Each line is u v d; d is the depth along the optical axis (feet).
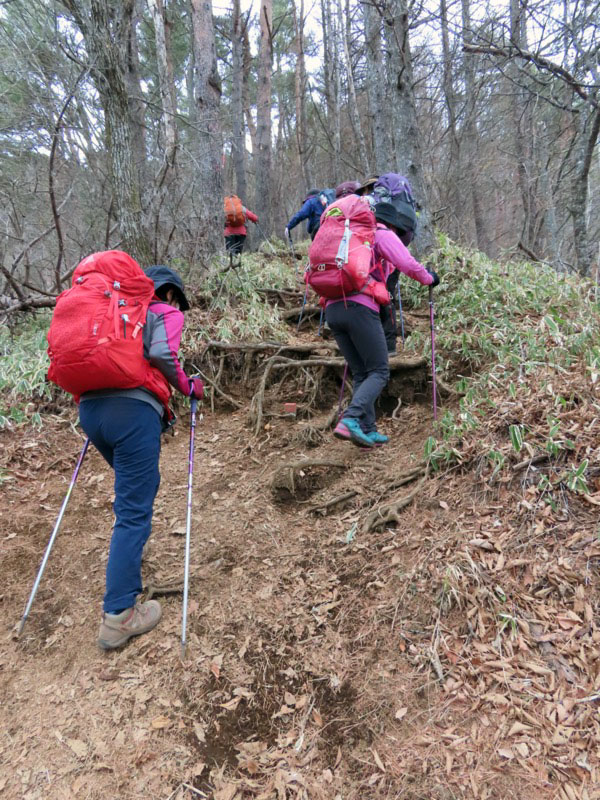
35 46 19.80
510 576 7.39
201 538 10.15
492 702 6.24
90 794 5.90
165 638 7.90
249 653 7.63
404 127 20.52
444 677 6.67
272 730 6.59
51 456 12.69
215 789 5.95
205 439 14.05
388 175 11.62
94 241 21.54
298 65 51.75
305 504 11.02
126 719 6.73
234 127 42.52
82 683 7.25
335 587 8.60
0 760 6.25
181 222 20.65
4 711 6.87
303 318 18.88
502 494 8.70
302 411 14.62
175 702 6.95
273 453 12.98
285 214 56.95
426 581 7.91
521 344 12.46
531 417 9.62
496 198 52.65
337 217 10.00
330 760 6.17
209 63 25.32
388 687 6.81
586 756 5.49
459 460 9.75
